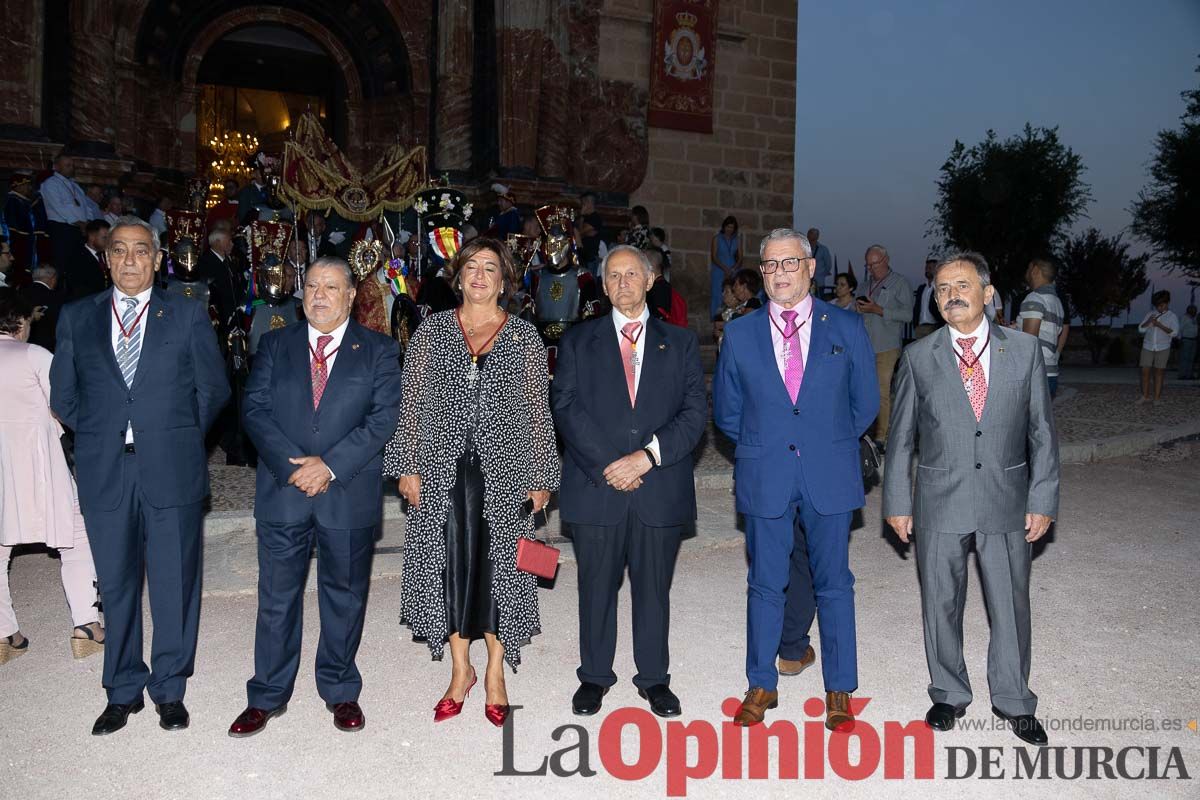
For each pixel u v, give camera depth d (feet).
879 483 27.50
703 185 59.31
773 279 12.23
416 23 55.88
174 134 53.47
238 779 10.95
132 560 12.25
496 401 12.27
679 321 32.68
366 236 31.94
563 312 28.12
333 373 12.05
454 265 12.64
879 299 29.35
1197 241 96.58
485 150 54.39
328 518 11.94
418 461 12.33
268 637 12.20
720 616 16.87
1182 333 62.39
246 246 29.55
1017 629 11.92
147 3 49.78
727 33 59.31
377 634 15.93
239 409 27.53
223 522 21.56
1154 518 24.12
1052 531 22.66
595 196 55.93
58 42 46.01
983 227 109.50
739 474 12.60
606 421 12.56
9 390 14.17
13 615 14.70
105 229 32.68
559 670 14.42
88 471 12.01
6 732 12.21
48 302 28.45
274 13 55.26
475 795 10.61
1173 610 17.22
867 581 18.99
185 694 13.38
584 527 12.67
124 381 12.00
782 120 61.31
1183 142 96.43
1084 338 97.40
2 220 37.96
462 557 12.21
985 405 11.71
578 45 54.85
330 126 65.46
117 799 10.52
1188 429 35.27
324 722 12.47
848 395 12.57
